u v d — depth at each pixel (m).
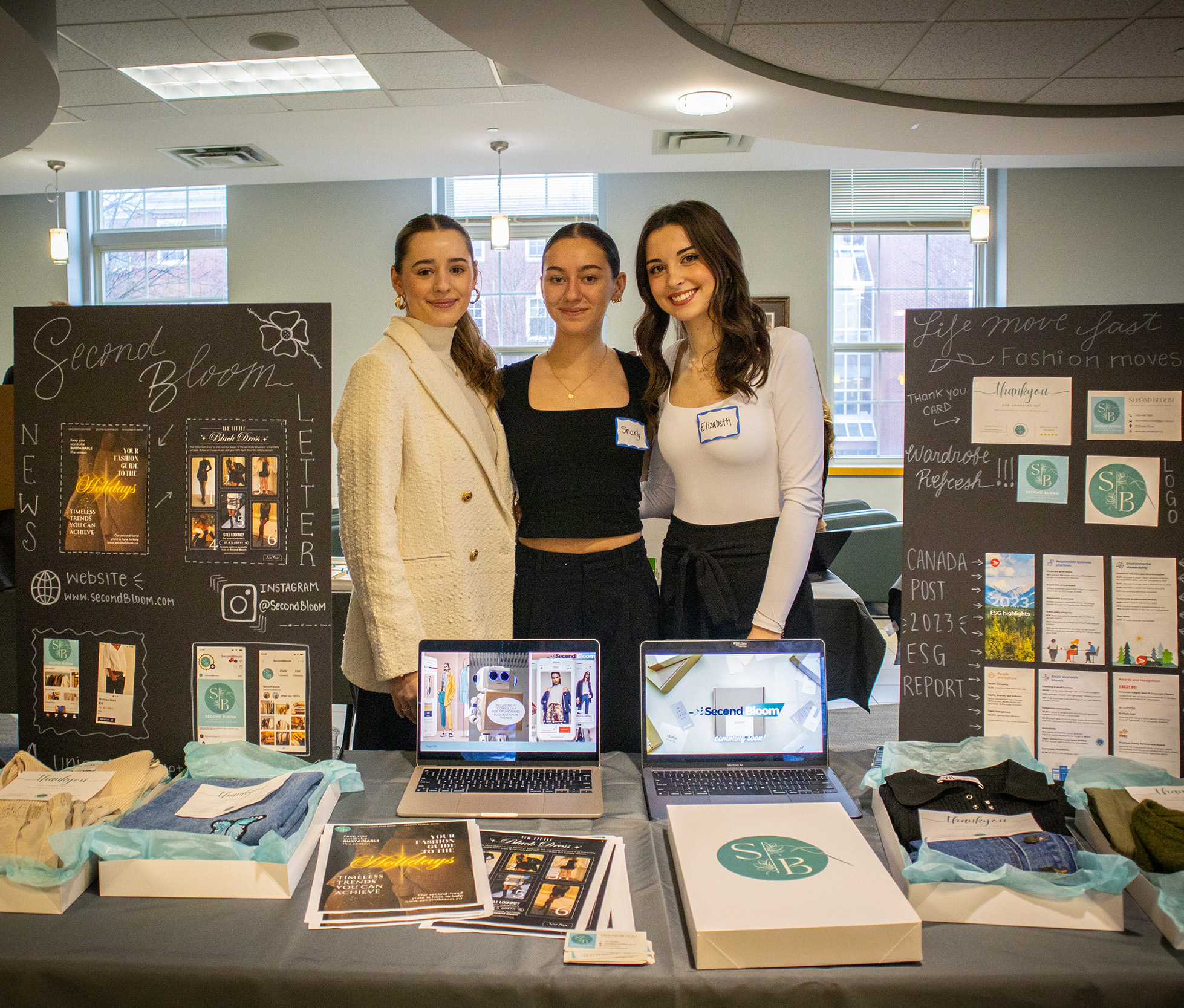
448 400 2.03
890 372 8.75
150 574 1.78
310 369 1.75
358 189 8.43
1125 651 1.70
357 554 1.88
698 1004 1.13
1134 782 1.61
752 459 2.04
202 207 8.78
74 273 8.82
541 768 1.69
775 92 4.83
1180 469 1.69
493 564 2.11
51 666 1.81
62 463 1.80
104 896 1.34
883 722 4.34
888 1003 1.14
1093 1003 1.14
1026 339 1.74
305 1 4.46
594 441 2.16
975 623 1.75
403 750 1.90
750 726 1.71
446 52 5.06
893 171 8.46
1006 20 4.00
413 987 1.13
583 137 6.71
